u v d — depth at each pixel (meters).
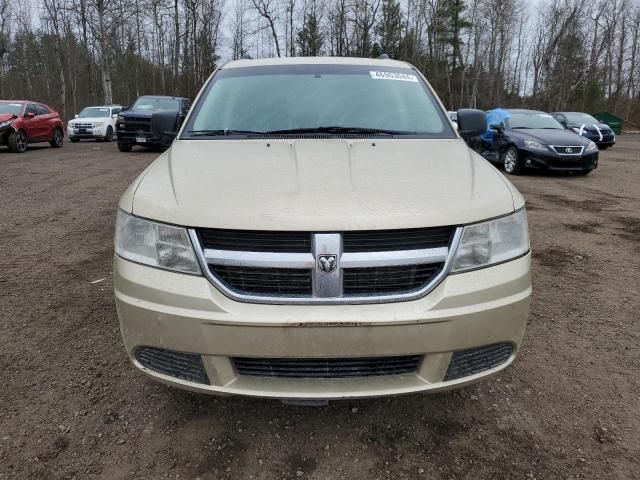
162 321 2.04
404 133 3.10
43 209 6.96
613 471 2.18
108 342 3.19
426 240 2.04
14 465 2.17
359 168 2.41
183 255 2.05
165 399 2.64
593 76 51.53
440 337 2.01
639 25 52.03
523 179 10.44
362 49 47.38
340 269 1.97
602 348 3.20
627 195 8.55
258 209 2.04
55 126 17.02
